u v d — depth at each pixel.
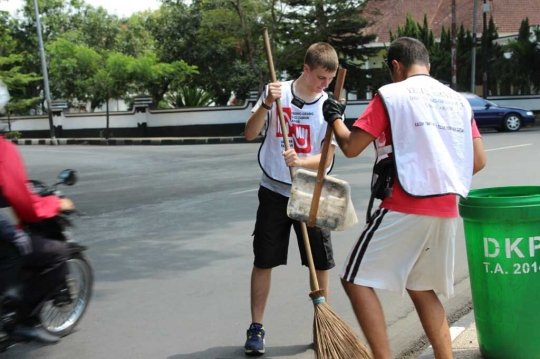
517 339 3.49
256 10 24.89
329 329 3.42
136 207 9.95
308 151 4.02
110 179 13.68
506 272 3.43
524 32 30.55
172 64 29.53
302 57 27.00
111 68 28.08
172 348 4.41
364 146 3.14
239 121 28.59
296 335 4.59
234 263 6.55
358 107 28.64
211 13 24.84
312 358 4.18
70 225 4.51
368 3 29.14
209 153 18.80
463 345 4.03
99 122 31.09
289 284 5.78
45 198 4.25
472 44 29.59
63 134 32.28
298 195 3.62
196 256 6.88
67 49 29.69
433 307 3.30
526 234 3.38
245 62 31.73
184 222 8.63
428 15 37.75
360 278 3.17
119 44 38.62
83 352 4.39
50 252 4.17
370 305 3.17
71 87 31.75
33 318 4.18
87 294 4.87
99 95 29.34
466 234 3.58
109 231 8.27
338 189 3.55
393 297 5.36
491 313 3.53
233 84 31.91
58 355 4.35
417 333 4.53
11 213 3.91
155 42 34.19
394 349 4.26
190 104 30.78
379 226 3.13
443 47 31.52
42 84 36.22
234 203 9.85
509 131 23.39
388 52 3.37
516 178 10.95
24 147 27.12
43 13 36.84
